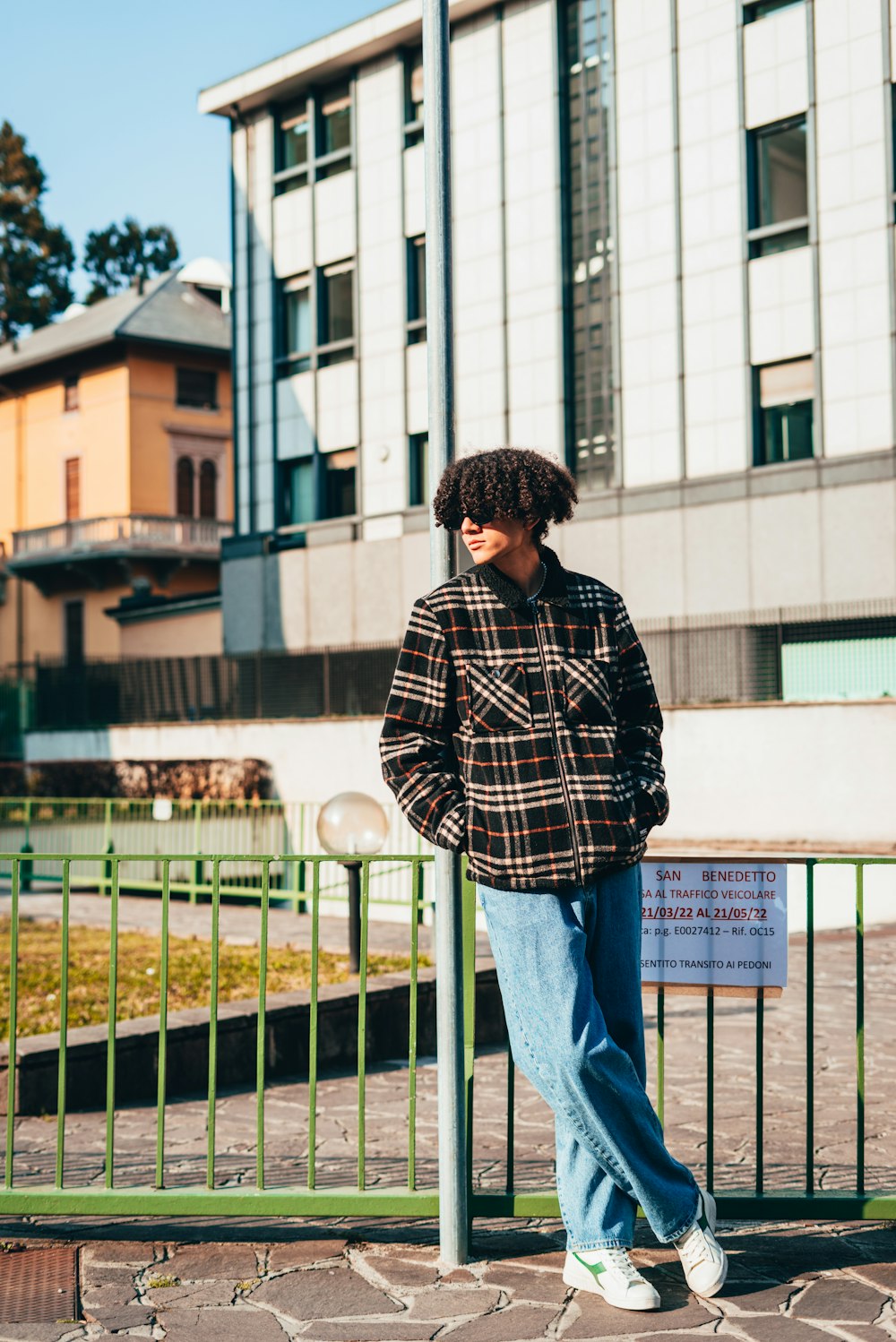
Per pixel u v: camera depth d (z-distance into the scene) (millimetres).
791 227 21859
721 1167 4891
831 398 21391
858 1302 3473
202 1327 3357
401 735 3381
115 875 3975
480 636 3318
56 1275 3727
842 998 8945
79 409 43000
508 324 25719
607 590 3461
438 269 3801
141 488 41500
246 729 22781
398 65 27719
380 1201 3859
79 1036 6258
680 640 21562
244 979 9148
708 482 22562
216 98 30672
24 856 3979
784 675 20969
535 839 3203
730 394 22547
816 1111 5863
